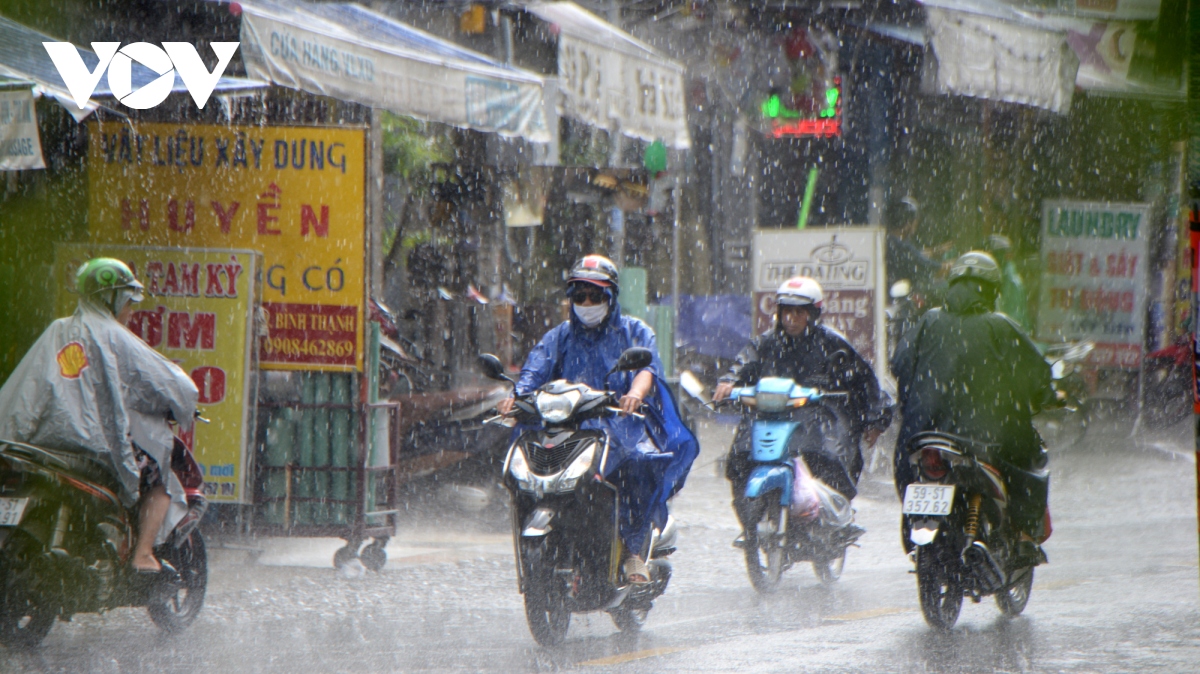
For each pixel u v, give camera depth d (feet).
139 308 60.64
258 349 61.16
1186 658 42.55
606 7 127.75
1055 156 150.41
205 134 62.23
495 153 107.76
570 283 48.11
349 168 61.57
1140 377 112.06
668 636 47.14
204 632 47.62
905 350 50.90
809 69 128.77
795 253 95.04
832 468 58.75
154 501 46.06
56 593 43.83
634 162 124.77
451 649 44.60
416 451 77.25
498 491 79.20
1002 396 48.98
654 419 47.88
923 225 143.13
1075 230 111.96
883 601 54.39
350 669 41.37
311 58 66.39
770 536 56.08
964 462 46.62
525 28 102.47
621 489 46.47
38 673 40.88
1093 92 135.03
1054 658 42.70
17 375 44.98
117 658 43.06
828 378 59.62
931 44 109.60
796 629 48.26
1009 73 114.32
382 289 97.81
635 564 46.01
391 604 53.57
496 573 61.21
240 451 60.18
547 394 45.21
